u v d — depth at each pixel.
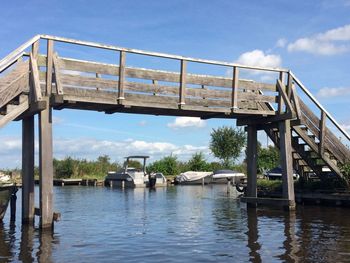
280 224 13.97
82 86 13.70
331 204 19.22
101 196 30.20
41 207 12.78
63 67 13.41
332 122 18.69
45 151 12.84
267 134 19.12
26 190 13.89
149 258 9.24
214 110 16.31
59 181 49.94
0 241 11.21
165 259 9.12
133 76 14.68
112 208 20.70
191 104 15.84
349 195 18.09
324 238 11.29
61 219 16.19
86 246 10.60
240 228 13.34
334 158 19.20
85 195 31.48
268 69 17.53
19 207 21.78
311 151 19.66
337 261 8.73
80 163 56.62
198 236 12.01
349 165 18.41
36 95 12.52
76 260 9.09
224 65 16.48
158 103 15.12
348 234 11.88
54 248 10.35
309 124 18.50
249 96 17.30
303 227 13.20
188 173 49.47
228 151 57.62
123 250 10.12
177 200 25.70
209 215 17.08
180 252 9.83
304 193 19.84
